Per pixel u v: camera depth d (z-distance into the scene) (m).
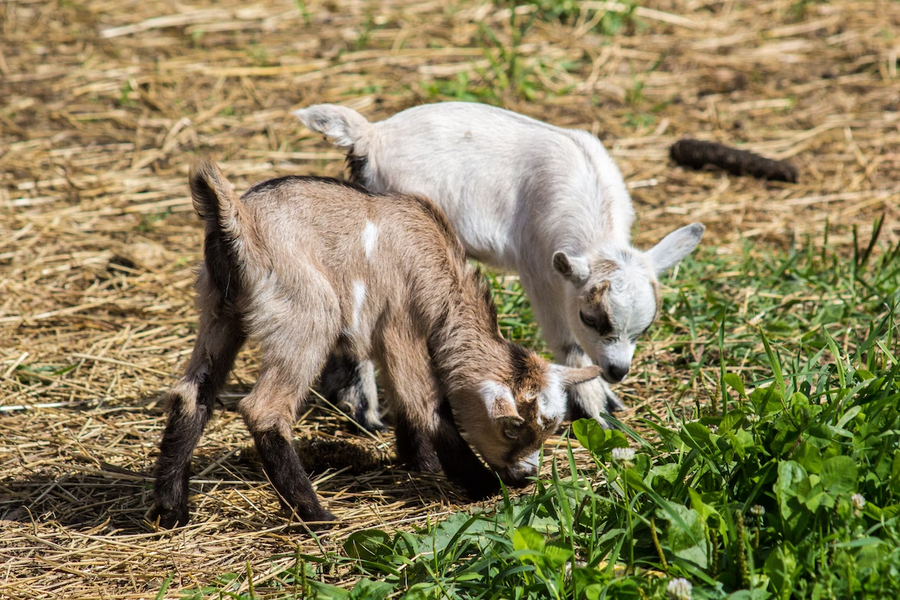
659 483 5.27
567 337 7.43
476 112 7.68
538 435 6.10
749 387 7.29
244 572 5.35
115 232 10.17
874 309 8.34
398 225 6.29
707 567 4.67
